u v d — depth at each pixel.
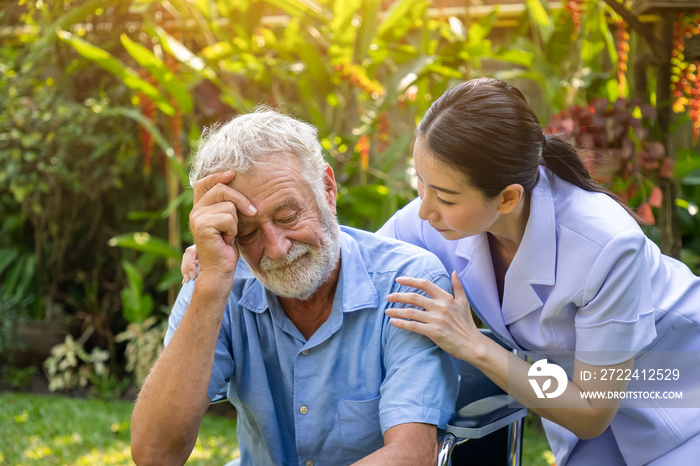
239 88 4.02
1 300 4.63
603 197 1.47
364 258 1.46
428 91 3.85
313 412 1.37
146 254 4.23
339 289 1.38
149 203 4.72
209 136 1.36
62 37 3.12
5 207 4.89
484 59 4.29
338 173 3.90
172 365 1.25
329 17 3.64
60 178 4.58
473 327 1.36
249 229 1.28
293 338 1.40
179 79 3.63
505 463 1.58
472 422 1.35
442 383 1.32
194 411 1.25
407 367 1.31
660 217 2.81
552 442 1.75
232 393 1.49
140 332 4.00
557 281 1.44
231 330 1.44
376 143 4.26
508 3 4.14
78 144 4.52
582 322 1.42
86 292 4.83
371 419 1.36
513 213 1.44
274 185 1.24
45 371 4.50
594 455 1.64
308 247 1.28
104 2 3.57
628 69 3.54
